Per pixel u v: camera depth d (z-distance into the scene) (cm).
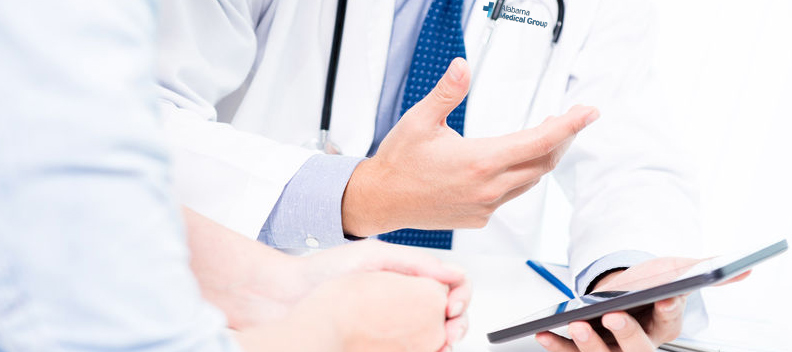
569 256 112
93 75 26
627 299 61
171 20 100
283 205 88
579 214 113
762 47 212
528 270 103
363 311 49
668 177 112
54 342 27
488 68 126
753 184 216
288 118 120
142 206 28
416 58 117
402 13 122
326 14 120
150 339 28
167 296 29
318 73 119
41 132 26
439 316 55
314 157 90
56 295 27
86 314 27
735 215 218
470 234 128
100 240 27
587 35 130
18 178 26
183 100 98
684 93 217
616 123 121
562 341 68
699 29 215
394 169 84
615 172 114
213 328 32
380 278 53
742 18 212
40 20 26
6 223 26
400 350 51
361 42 119
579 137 121
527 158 78
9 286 27
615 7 131
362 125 119
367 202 87
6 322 27
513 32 127
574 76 130
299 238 91
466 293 59
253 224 86
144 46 29
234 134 93
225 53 108
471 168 80
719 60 215
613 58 129
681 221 101
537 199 130
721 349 73
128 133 27
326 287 51
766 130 214
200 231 68
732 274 58
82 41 27
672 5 216
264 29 121
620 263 89
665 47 217
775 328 82
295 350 42
